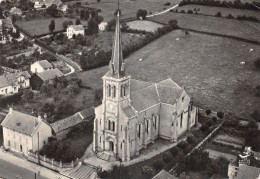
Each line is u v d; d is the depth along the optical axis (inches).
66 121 6614.2
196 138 6481.3
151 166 5634.8
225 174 5378.9
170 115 6328.7
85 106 7578.7
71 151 6013.8
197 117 7022.6
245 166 4822.8
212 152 6072.8
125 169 5462.6
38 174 5565.9
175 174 5319.9
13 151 6156.5
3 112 7445.9
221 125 6875.0
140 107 5994.1
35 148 5949.8
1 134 6688.0
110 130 5871.1
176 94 6402.6
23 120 6058.1
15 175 5506.9
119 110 5708.7
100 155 5949.8
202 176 5383.9
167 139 6456.7
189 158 5521.7
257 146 6102.4
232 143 6363.2
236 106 7696.9
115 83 5620.1
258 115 7155.5
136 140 5890.8
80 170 5615.2
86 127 6766.7
